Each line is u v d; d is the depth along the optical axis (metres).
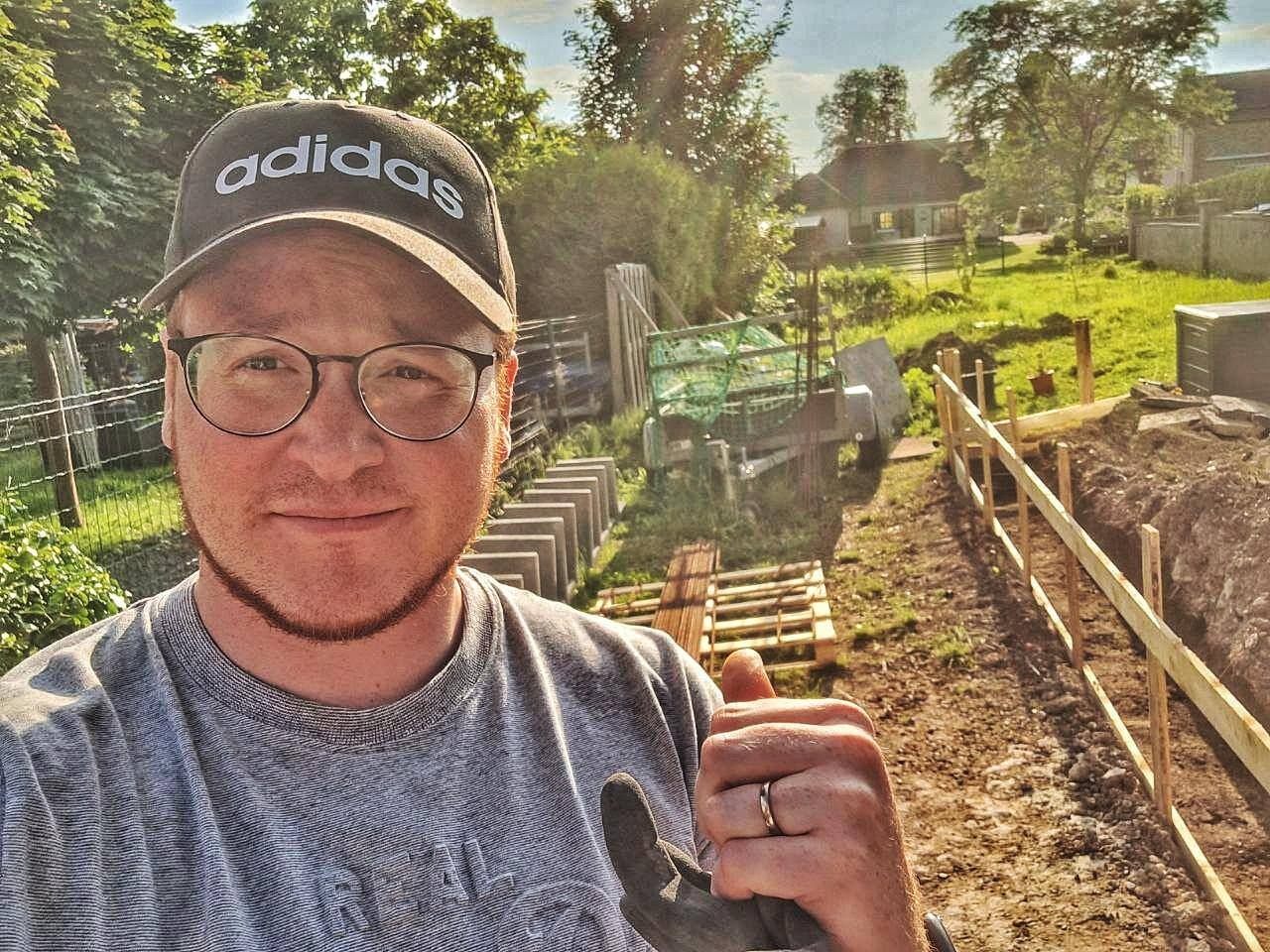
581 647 1.18
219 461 0.92
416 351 0.96
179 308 1.00
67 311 13.20
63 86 13.60
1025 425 9.34
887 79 31.78
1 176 11.45
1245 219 17.16
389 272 0.96
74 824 0.82
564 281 15.50
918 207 38.72
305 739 0.94
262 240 0.94
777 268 20.75
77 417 12.05
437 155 1.07
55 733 0.87
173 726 0.93
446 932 0.93
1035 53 27.50
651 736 1.15
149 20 15.15
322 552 0.92
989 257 27.55
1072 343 14.12
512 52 26.75
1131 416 8.88
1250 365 8.59
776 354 10.56
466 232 1.05
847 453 10.86
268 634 0.96
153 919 0.82
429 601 1.02
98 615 5.45
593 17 25.69
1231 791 4.53
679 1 24.89
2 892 0.76
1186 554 6.19
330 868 0.91
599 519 8.93
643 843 0.73
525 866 0.98
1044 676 5.79
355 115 1.04
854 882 0.72
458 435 0.99
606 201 15.66
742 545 8.48
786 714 0.82
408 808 0.95
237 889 0.87
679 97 25.31
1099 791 4.65
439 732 0.99
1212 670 5.44
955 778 4.98
